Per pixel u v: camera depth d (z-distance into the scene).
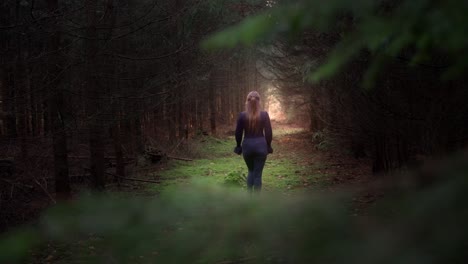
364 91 5.22
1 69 5.24
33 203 5.36
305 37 5.72
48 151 5.86
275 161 11.54
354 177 8.29
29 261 3.36
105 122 6.30
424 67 3.92
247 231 0.77
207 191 0.93
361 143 9.08
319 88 7.57
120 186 8.41
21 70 5.27
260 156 5.50
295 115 21.25
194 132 17.67
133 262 0.89
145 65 7.49
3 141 5.57
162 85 7.62
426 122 4.87
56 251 3.51
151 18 7.07
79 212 0.78
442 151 4.32
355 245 0.59
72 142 7.70
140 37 7.57
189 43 7.95
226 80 17.50
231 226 0.80
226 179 7.11
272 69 13.84
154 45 8.58
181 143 13.43
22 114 5.52
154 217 0.81
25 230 0.75
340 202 0.74
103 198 0.84
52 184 6.52
